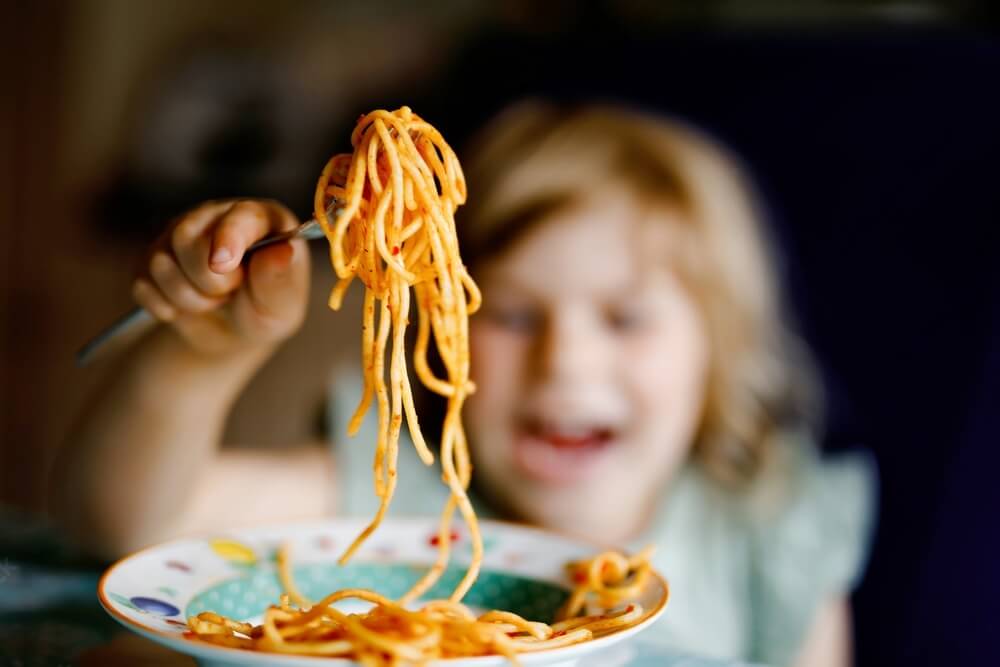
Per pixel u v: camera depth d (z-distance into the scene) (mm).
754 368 710
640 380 639
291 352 983
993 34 802
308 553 443
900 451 715
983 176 711
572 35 921
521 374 635
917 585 706
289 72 1012
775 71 754
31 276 1075
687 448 696
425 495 666
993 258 706
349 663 289
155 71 1043
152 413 470
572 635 338
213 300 418
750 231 715
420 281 384
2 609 450
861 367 725
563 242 634
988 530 702
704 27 879
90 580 478
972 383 705
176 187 1032
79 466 482
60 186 1068
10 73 1059
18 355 1080
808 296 735
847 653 683
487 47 880
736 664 421
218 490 562
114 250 1061
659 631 620
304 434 980
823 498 693
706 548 679
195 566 422
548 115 721
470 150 751
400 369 376
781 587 670
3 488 1079
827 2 846
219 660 305
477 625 325
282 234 388
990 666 700
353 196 354
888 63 735
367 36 994
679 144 708
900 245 722
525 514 653
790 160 745
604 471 645
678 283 669
